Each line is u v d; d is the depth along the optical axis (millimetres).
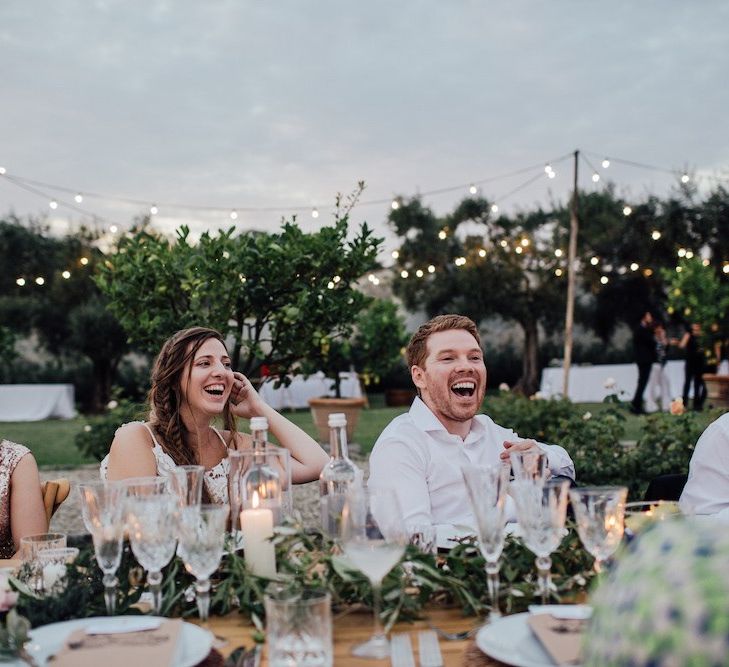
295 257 4332
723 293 12273
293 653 1154
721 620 712
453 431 2689
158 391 2553
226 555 1732
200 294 4328
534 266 17844
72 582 1556
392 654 1329
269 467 1787
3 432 13281
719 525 817
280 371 4633
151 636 1327
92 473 8688
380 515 1359
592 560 1691
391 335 9805
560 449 2518
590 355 19250
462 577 1614
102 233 18000
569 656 1184
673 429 5168
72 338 17062
